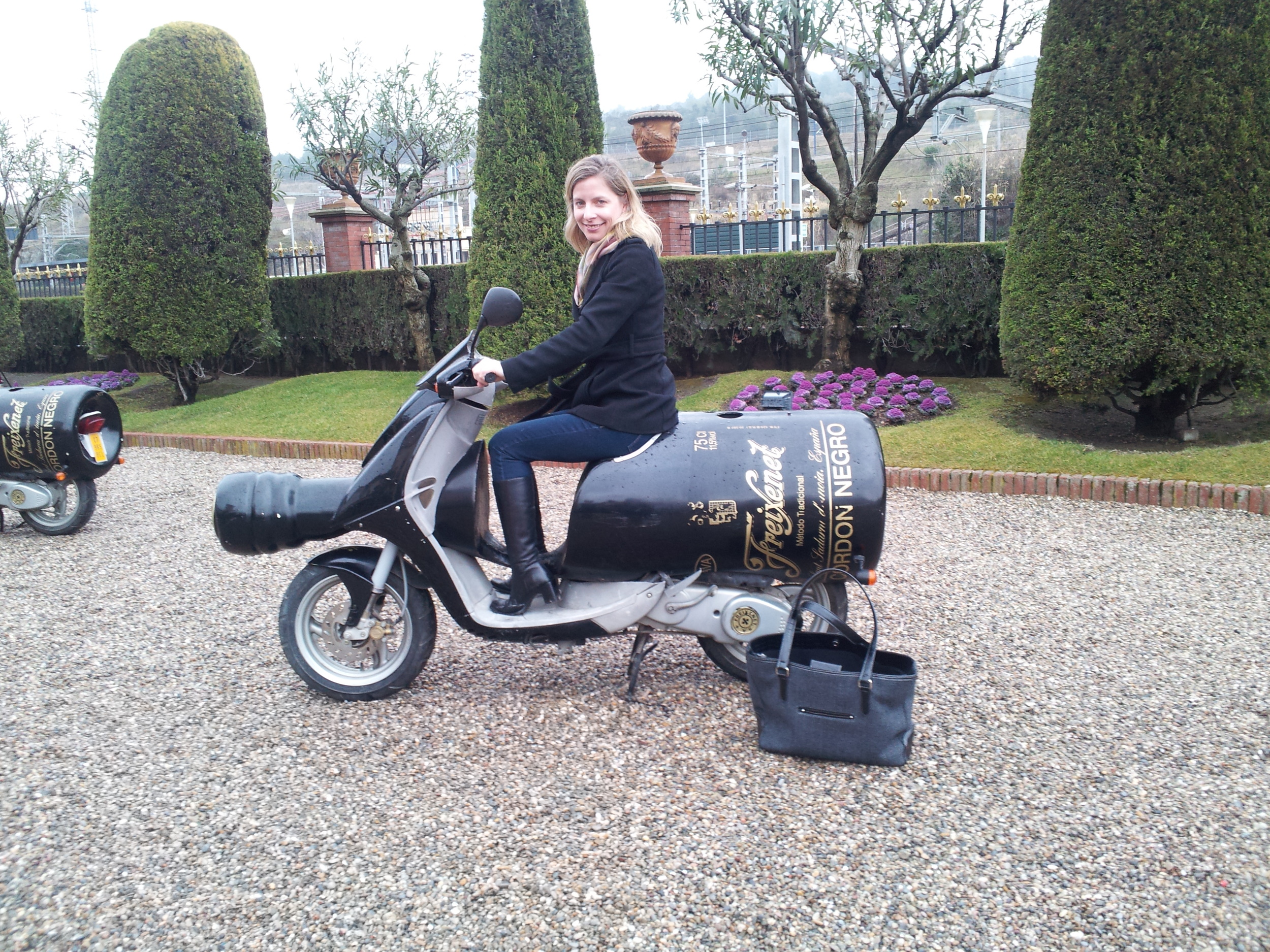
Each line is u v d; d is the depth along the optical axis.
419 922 2.22
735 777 2.89
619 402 3.16
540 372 3.04
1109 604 4.37
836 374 9.05
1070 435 7.42
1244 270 6.33
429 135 10.61
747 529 3.11
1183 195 6.34
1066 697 3.41
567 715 3.35
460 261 12.14
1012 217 7.23
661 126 11.60
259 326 11.64
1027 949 2.10
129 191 10.71
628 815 2.68
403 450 3.26
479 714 3.37
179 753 3.11
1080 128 6.61
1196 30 6.16
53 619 4.54
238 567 5.42
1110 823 2.58
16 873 2.45
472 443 3.41
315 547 5.76
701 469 3.16
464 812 2.71
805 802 2.73
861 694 2.88
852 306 9.00
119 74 10.66
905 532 5.70
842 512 3.07
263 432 9.47
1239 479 6.00
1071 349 6.79
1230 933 2.13
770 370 9.74
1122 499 6.17
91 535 6.19
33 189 15.76
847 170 8.66
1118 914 2.21
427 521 3.30
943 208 9.23
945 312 8.71
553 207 8.97
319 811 2.73
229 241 11.20
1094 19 6.49
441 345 11.50
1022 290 7.04
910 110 8.61
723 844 2.52
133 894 2.35
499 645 4.07
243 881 2.39
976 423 7.59
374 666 3.55
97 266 10.95
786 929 2.18
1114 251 6.57
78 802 2.80
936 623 4.20
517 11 8.71
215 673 3.83
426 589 3.47
